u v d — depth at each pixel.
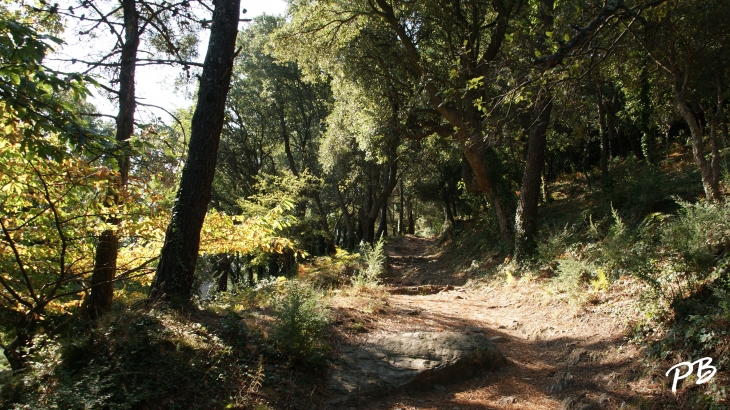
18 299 5.96
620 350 6.25
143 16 8.26
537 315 9.30
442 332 7.39
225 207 30.91
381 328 7.59
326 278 12.17
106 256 6.80
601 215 13.86
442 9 15.21
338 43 17.69
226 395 4.77
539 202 23.70
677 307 5.97
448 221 32.69
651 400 4.80
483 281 14.96
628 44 7.04
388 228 68.38
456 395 5.63
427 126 19.11
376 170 30.19
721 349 4.80
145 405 4.33
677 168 15.81
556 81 5.63
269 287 9.07
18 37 3.86
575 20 5.90
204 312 6.53
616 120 24.27
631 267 6.93
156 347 4.98
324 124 31.09
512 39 6.65
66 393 4.04
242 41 30.08
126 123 7.27
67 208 6.56
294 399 5.05
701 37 9.16
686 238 6.69
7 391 4.26
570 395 5.46
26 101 4.11
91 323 5.44
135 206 6.24
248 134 33.84
